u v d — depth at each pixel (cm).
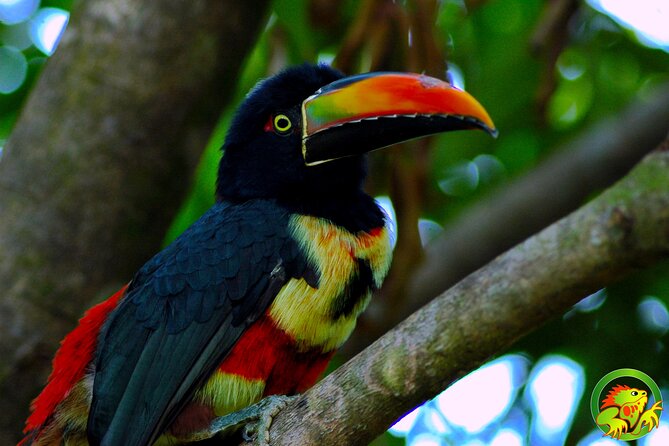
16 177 1100
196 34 1125
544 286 641
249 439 876
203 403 912
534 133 1435
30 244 1085
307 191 989
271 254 940
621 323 1338
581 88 1448
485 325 664
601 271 627
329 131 984
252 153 1020
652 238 608
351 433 724
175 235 1418
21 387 1070
